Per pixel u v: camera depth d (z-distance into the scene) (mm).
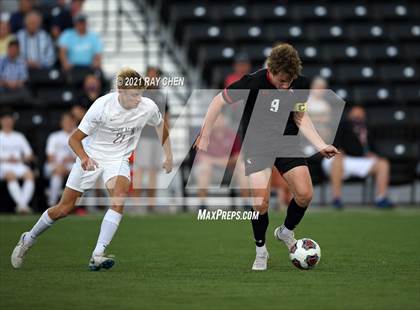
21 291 23094
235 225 42094
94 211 49094
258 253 27156
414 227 40531
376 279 25109
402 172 52094
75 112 47625
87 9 65375
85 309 20641
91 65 56375
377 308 20656
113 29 63844
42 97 54094
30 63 56375
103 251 26359
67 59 56188
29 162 47438
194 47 59625
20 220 43344
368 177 51844
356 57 58812
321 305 21047
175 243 34812
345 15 62469
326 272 26562
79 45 56312
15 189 46656
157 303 21359
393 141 52688
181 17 61750
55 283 24406
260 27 60344
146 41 60625
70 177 26562
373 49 59688
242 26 60344
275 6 62625
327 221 43312
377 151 52281
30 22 56688
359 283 24375
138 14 65000
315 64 58031
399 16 62844
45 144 50531
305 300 21719
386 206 49781
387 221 43188
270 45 58812
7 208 47938
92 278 25312
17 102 52219
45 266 27969
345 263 28625
